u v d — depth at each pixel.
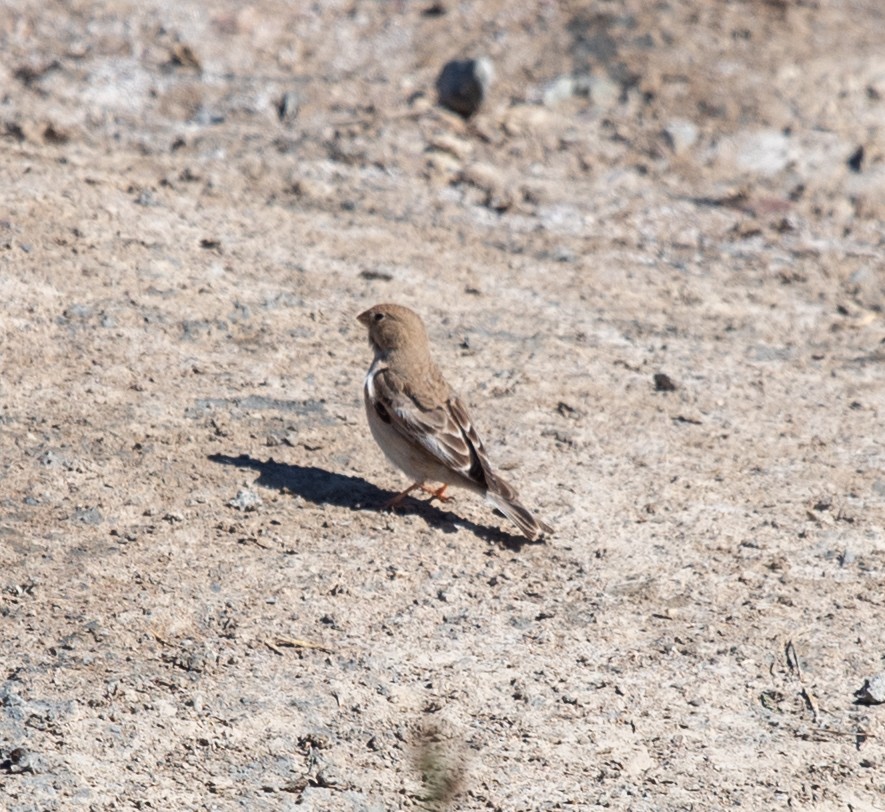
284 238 15.93
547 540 11.20
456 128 19.30
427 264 16.02
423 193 17.73
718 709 9.42
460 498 11.76
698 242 17.75
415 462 11.07
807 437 13.36
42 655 9.10
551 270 16.48
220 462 11.63
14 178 15.69
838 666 9.95
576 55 21.16
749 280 17.02
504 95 20.20
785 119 20.30
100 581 9.93
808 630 10.32
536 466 12.24
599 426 13.07
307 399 12.88
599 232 17.61
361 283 15.26
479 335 14.55
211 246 15.30
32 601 9.62
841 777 8.86
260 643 9.51
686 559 11.11
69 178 16.05
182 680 9.06
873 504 12.18
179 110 18.80
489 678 9.46
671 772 8.77
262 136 18.38
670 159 19.36
